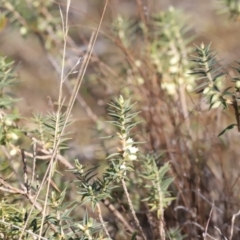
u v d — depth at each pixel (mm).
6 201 4254
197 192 5121
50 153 4445
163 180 4590
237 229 4977
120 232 4930
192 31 8844
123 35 6477
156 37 6469
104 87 6355
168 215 5133
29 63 9508
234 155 5855
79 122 7066
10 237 4062
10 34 7316
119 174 4070
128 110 4070
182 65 6004
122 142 4094
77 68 6770
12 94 5250
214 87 4137
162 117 5754
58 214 3992
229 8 6117
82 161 6031
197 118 5613
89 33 8469
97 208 4266
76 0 9898
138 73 6082
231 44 8891
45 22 6816
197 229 5102
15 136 4441
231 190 5320
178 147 5418
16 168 5133
